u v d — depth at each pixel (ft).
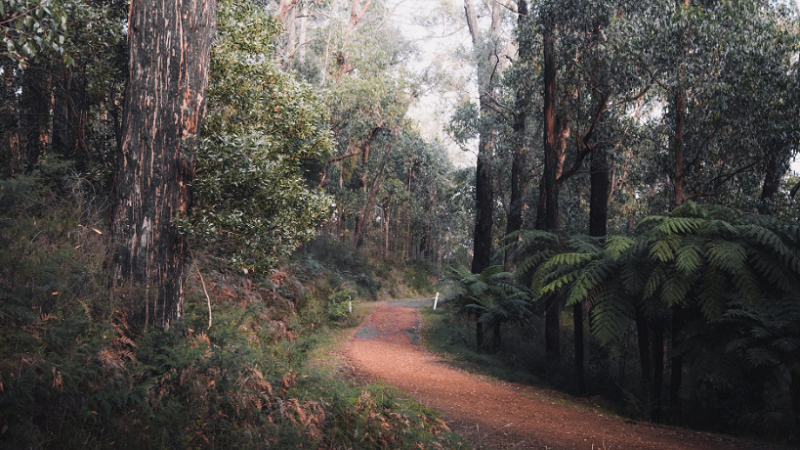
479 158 72.23
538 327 59.88
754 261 28.66
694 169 45.60
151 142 19.98
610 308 30.48
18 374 12.07
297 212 25.54
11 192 17.42
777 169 44.39
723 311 27.73
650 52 38.19
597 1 40.96
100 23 25.91
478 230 73.00
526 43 53.57
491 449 21.81
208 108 27.63
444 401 30.12
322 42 79.61
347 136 71.77
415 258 147.33
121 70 27.96
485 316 48.85
